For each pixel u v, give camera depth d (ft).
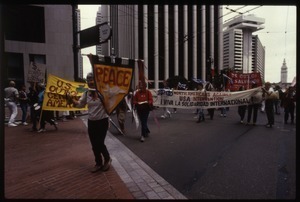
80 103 15.78
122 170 15.70
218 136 25.93
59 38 76.69
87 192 12.41
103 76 15.62
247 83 46.19
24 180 14.02
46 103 30.50
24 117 36.55
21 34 72.49
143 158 18.45
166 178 14.37
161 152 20.02
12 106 34.88
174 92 40.78
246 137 25.22
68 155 19.31
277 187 12.85
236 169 15.67
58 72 76.48
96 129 15.43
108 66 15.96
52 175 14.83
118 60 16.44
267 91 31.27
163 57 194.08
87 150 20.90
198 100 38.09
